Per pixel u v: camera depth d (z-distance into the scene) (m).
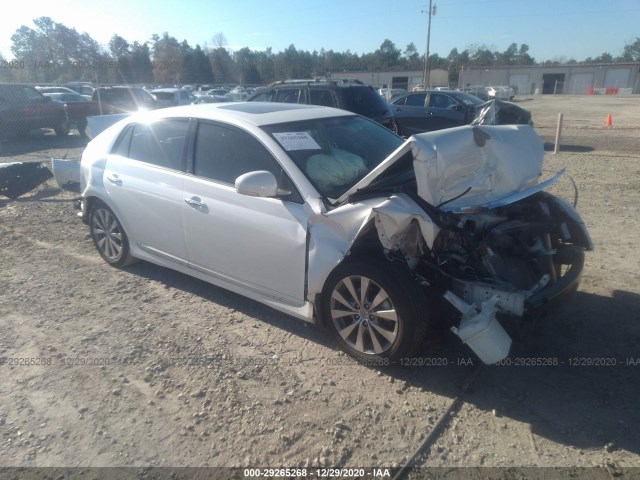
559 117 12.23
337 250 3.37
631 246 5.59
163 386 3.32
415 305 3.19
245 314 4.26
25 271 5.29
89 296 4.66
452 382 3.32
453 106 14.01
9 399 3.22
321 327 3.71
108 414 3.07
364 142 4.29
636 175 9.29
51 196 8.83
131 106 18.66
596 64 65.00
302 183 3.57
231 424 2.96
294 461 2.69
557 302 3.29
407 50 109.00
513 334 3.15
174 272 5.18
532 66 66.81
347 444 2.80
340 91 9.59
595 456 2.68
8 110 15.84
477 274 3.35
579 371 3.41
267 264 3.77
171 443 2.83
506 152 3.66
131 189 4.68
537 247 3.71
